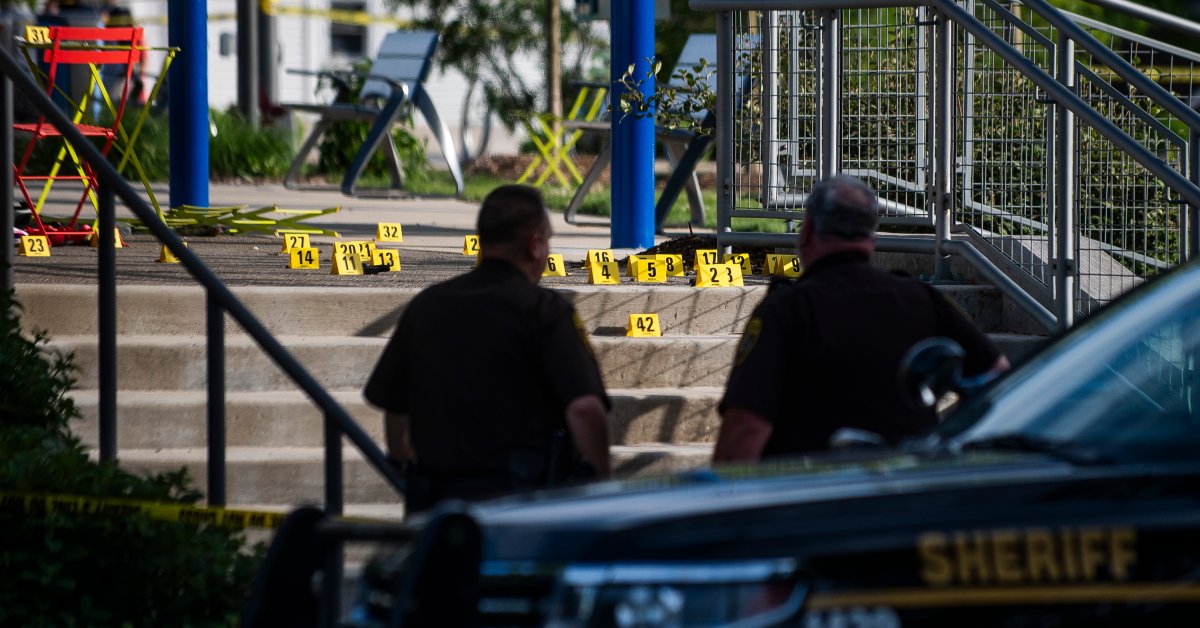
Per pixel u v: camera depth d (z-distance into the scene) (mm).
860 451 11844
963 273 27125
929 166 27344
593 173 44062
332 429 17547
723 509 9438
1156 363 12422
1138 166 27328
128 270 27250
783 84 30438
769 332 15234
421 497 15578
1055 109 23672
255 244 33500
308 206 45938
